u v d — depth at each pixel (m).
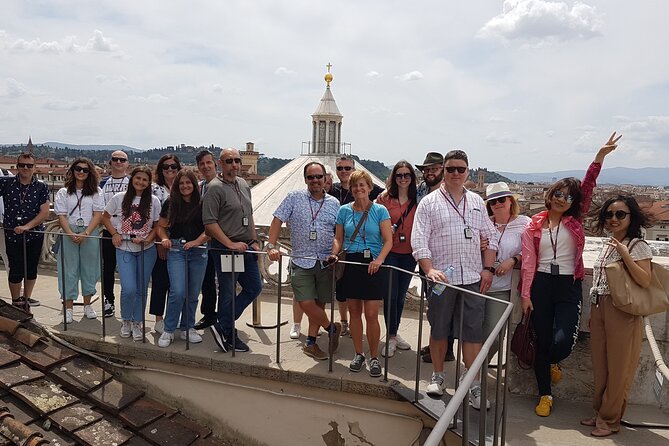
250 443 5.11
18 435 4.33
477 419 4.35
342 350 5.54
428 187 5.72
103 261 5.83
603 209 4.16
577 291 4.46
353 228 4.85
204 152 6.07
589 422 4.38
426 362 5.29
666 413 4.59
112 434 4.68
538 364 4.58
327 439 4.84
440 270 4.38
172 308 5.44
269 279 7.67
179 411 5.30
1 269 9.04
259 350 5.46
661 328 4.68
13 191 6.31
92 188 6.25
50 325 6.07
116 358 5.54
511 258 4.71
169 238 5.53
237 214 5.35
